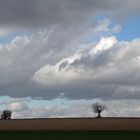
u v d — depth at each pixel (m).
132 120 94.12
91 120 95.75
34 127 80.69
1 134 62.41
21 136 58.75
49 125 84.19
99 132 65.56
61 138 55.62
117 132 65.31
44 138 55.84
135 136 57.78
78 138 55.59
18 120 98.94
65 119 100.00
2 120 100.19
